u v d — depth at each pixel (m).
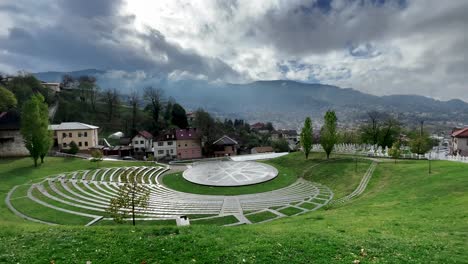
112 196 39.38
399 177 41.97
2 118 64.69
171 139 91.00
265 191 46.91
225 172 61.25
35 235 15.57
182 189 48.72
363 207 27.59
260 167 66.88
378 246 14.02
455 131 72.25
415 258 12.57
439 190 29.42
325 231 17.02
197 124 108.25
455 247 13.97
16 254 12.90
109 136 106.88
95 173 54.62
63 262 12.12
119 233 15.88
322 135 65.06
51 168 55.34
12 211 30.83
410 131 94.62
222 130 117.19
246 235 15.66
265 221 30.14
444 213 21.42
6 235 15.64
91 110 122.94
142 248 13.57
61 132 84.06
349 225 19.34
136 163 70.81
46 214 30.30
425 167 43.12
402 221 19.97
